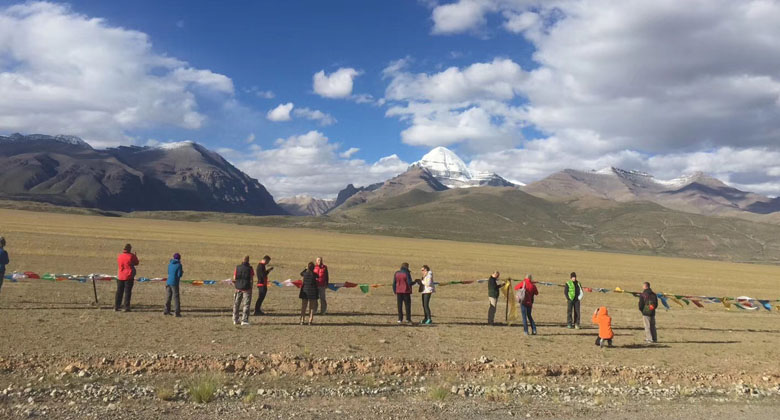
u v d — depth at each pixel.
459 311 25.97
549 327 22.22
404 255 80.69
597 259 131.88
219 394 10.73
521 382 13.17
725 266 146.62
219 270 38.44
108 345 13.99
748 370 15.76
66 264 35.38
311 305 19.06
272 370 12.61
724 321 28.67
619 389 12.91
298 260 54.34
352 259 61.88
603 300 36.00
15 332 14.88
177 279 19.27
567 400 11.75
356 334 17.77
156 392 10.66
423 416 10.05
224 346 14.63
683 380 14.25
